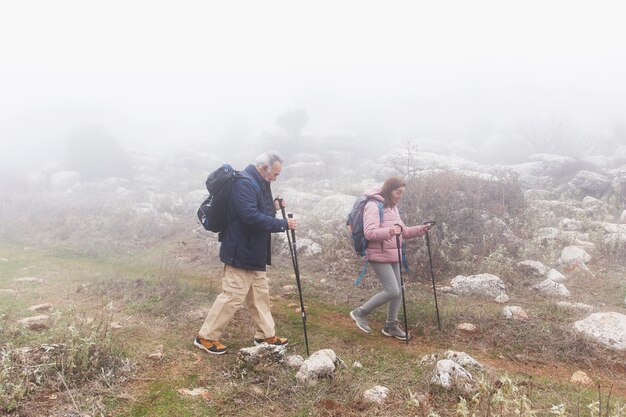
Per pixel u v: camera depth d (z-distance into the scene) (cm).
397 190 490
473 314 539
